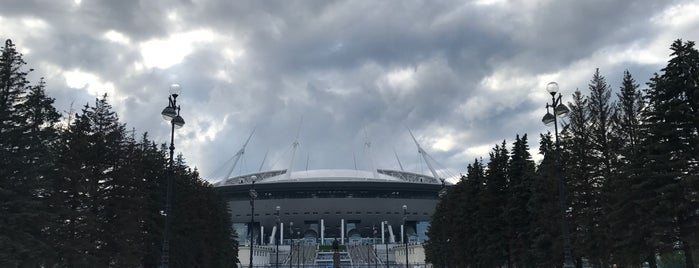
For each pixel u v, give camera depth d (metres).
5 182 36.94
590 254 43.50
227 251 80.44
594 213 42.62
